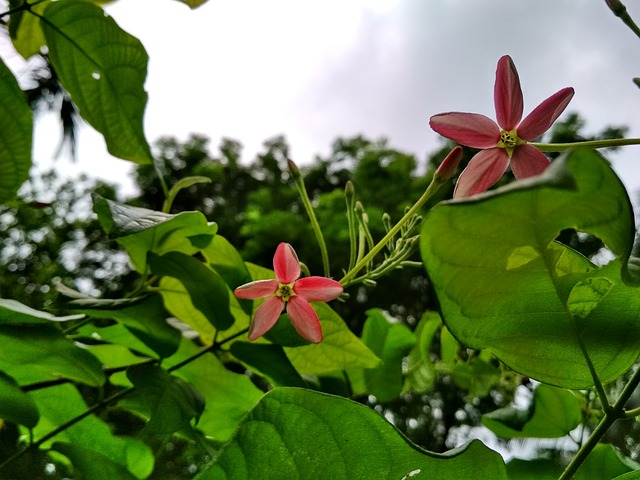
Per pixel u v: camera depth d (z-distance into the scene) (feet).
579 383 0.37
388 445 0.32
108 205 0.52
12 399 0.50
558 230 0.28
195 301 0.60
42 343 0.54
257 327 0.54
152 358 0.62
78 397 0.63
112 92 0.67
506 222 0.28
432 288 0.31
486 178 0.45
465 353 0.97
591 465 0.57
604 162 0.25
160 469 1.30
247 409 0.67
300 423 0.32
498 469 0.33
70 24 0.65
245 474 0.32
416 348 0.88
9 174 0.59
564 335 0.35
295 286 0.55
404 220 0.56
